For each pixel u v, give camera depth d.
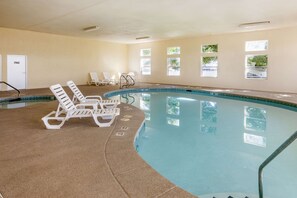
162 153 3.94
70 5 6.29
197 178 3.07
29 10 6.89
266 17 7.87
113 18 7.97
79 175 2.30
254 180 3.02
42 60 11.76
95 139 3.42
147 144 4.39
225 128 5.53
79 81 13.67
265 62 10.81
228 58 11.71
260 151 4.07
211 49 12.52
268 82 10.58
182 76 13.66
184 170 3.31
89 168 2.46
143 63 15.80
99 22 8.72
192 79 13.22
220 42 11.90
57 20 8.40
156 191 2.02
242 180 3.01
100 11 6.97
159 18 7.97
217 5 6.34
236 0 5.91
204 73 12.94
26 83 11.23
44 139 3.40
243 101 9.02
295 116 6.59
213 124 5.88
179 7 6.53
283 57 10.07
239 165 3.48
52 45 12.12
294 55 9.78
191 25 9.31
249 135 5.00
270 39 10.34
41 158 2.72
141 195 1.96
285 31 9.91
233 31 10.93
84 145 3.17
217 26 9.55
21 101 8.53
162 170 3.29
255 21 8.54
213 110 7.55
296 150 4.11
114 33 11.52
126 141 3.34
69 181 2.18
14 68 10.74
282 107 7.63
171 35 12.17
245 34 11.03
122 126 4.16
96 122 4.10
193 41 12.95
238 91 10.35
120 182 2.17
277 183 2.93
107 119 4.68
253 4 6.27
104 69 15.12
